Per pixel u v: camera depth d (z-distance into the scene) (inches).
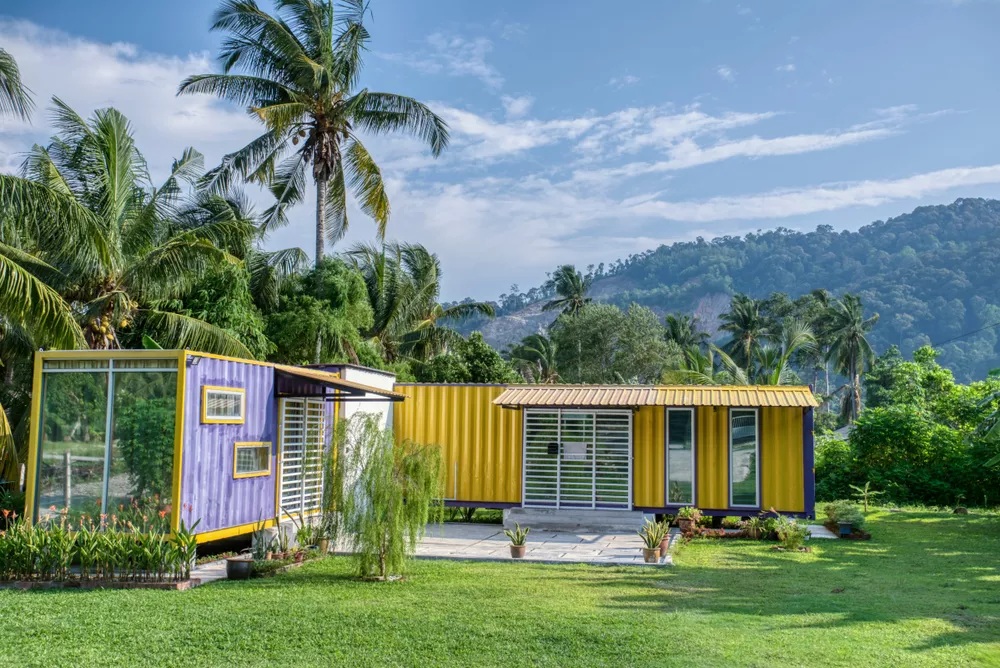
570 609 343.0
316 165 1024.9
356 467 426.0
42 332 537.3
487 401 706.2
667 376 1253.1
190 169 814.5
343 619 320.2
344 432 429.4
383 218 1056.2
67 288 677.9
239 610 333.1
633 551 534.9
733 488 658.2
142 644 285.4
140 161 775.7
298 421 552.1
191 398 435.5
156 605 340.8
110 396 443.2
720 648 282.7
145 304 763.4
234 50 1011.3
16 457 550.6
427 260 1438.2
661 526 511.5
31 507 447.5
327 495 432.8
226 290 835.4
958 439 981.2
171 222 838.5
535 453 690.8
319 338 971.3
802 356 2935.5
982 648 283.9
